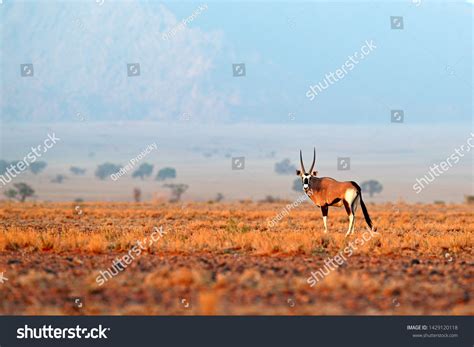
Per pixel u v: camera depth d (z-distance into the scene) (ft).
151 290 167.73
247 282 173.47
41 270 192.65
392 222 402.11
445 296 164.04
